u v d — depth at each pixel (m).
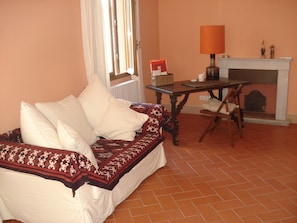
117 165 2.60
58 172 2.15
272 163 3.51
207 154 3.80
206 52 4.46
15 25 2.84
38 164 2.23
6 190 2.50
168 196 2.89
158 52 5.66
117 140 3.17
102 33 3.81
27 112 2.47
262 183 3.07
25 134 2.50
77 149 2.31
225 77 5.07
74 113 3.01
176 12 5.38
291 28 4.65
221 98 4.82
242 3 4.86
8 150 2.39
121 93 4.44
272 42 4.81
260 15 4.79
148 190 3.00
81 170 2.19
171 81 4.29
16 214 2.56
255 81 5.01
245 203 2.73
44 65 3.21
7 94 2.82
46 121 2.53
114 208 2.66
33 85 3.09
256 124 4.92
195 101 5.57
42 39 3.16
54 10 3.28
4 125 2.83
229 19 5.01
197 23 5.27
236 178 3.19
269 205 2.69
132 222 2.52
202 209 2.66
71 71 3.61
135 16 4.70
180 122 5.11
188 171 3.37
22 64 2.95
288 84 4.80
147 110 3.42
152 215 2.60
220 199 2.81
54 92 3.38
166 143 4.19
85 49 3.66
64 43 3.46
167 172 3.36
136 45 4.78
